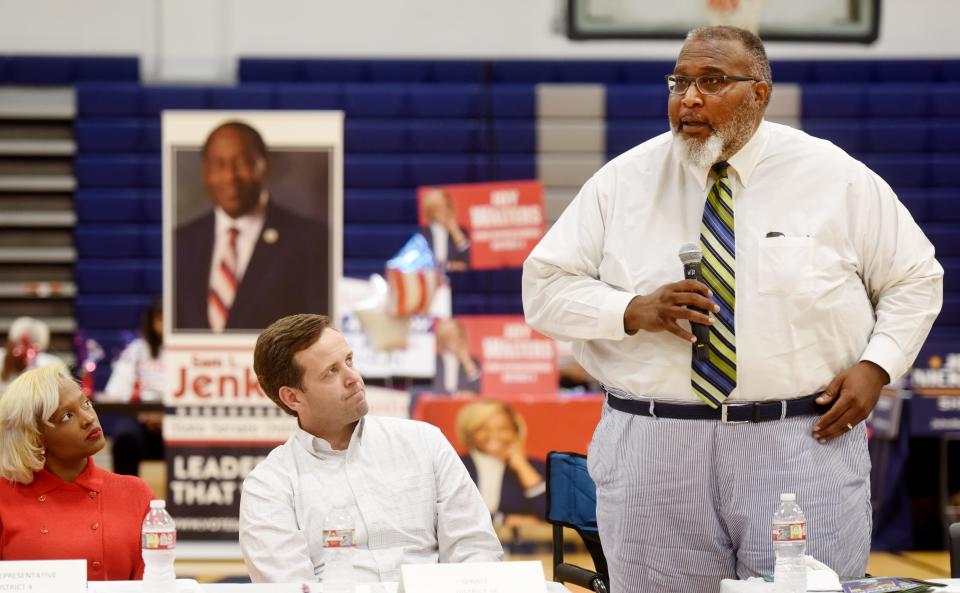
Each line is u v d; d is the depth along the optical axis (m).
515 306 17.97
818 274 4.84
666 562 4.99
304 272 11.04
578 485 5.77
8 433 5.31
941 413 12.07
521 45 19.11
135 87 18.50
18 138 18.59
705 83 4.82
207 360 11.15
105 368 17.88
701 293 4.68
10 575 4.13
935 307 5.02
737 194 4.97
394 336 12.01
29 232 18.59
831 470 4.87
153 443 13.98
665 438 4.93
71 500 5.45
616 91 18.70
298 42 19.02
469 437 11.70
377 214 18.45
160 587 4.17
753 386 4.83
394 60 18.80
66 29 18.81
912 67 18.83
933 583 4.30
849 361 4.96
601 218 5.21
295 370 5.14
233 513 11.27
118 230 18.48
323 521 5.10
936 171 18.50
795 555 4.11
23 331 14.29
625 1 19.02
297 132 11.00
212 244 11.04
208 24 18.91
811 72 18.80
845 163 5.00
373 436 5.31
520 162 18.59
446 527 5.22
